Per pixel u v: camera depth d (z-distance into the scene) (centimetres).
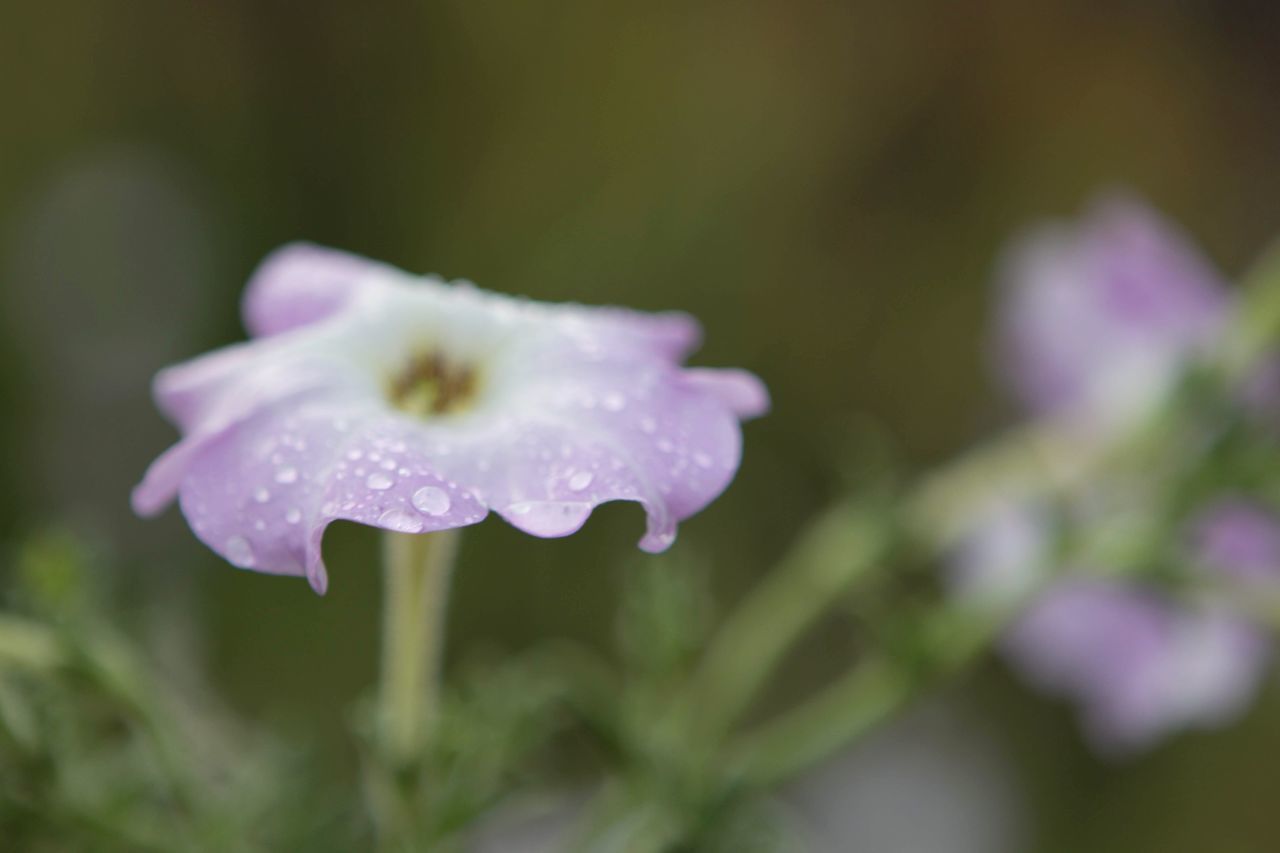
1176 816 44
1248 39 51
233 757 25
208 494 21
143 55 45
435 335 23
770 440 46
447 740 23
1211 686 29
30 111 44
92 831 23
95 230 43
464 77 46
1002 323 31
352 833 24
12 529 39
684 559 25
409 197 46
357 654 38
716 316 47
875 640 26
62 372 42
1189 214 53
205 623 36
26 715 23
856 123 49
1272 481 27
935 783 41
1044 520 27
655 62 47
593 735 24
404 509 21
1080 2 49
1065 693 43
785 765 25
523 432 22
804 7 48
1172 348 29
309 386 22
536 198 46
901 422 48
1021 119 50
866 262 49
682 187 47
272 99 45
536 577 41
